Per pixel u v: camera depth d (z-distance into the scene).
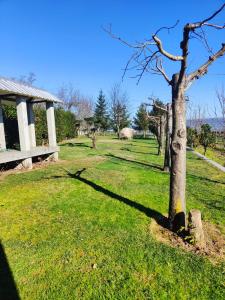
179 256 3.71
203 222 4.96
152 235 4.37
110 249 3.89
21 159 10.28
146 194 6.75
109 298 2.90
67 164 11.54
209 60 4.17
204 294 2.97
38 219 5.04
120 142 26.55
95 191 6.93
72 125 30.45
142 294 2.96
